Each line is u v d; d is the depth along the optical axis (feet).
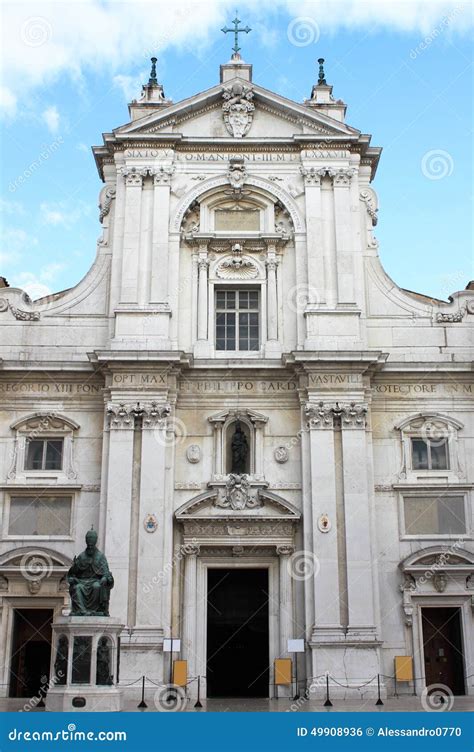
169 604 96.32
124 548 96.43
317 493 99.30
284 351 107.34
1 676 95.91
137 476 99.66
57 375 105.29
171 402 102.68
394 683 96.22
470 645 97.60
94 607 72.95
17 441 103.65
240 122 114.83
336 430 102.22
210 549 100.27
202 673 96.02
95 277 111.14
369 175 116.26
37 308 109.81
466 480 103.50
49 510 101.71
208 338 107.86
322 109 117.08
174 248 109.91
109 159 115.65
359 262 110.32
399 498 102.73
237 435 104.17
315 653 93.76
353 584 96.22
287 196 112.57
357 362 102.58
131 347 103.96
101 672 71.31
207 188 112.47
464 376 106.73
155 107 116.88
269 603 99.30
